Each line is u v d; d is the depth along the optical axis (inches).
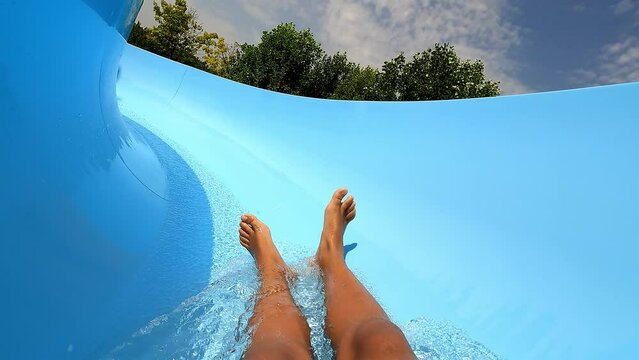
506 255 62.3
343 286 54.0
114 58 56.6
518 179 71.9
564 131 72.9
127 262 49.8
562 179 66.5
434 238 70.3
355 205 76.5
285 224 76.8
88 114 49.9
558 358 47.8
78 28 42.6
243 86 136.6
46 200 40.5
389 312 56.7
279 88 1067.9
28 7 35.1
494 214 69.1
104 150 54.6
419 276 63.9
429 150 90.0
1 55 33.7
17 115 36.6
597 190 61.6
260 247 62.0
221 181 86.4
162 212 63.9
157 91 126.4
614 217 57.4
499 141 80.7
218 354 43.8
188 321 48.2
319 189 89.2
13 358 33.7
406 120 101.4
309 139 108.5
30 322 35.9
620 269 52.3
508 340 51.6
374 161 94.0
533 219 64.5
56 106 42.5
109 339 42.0
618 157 63.3
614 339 46.9
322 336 48.6
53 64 40.6
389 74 884.6
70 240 42.8
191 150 96.7
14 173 36.4
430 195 79.4
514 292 56.9
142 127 98.3
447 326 54.7
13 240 35.9
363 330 43.1
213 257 62.4
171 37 1067.9
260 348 38.9
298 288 57.9
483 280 60.1
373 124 106.0
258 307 49.9
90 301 42.5
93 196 48.7
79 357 38.8
